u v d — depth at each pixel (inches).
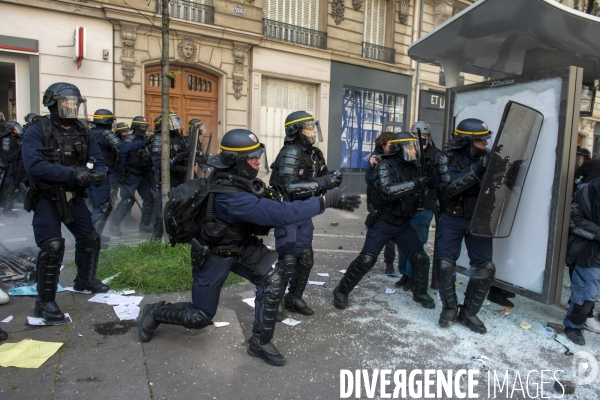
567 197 140.3
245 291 173.2
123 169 257.1
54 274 132.4
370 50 566.3
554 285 143.6
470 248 146.1
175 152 224.1
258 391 105.3
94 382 104.7
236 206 105.7
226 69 450.0
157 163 220.4
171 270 177.2
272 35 483.5
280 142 507.8
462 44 199.0
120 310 145.0
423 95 612.1
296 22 506.3
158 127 225.3
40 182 129.6
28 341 120.0
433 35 190.4
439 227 148.7
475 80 661.3
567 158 138.9
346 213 407.2
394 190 141.6
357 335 139.2
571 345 137.7
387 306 166.2
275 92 497.4
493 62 225.1
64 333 128.2
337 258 235.6
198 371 112.4
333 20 526.0
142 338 125.2
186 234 113.9
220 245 114.0
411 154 147.3
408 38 596.1
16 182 287.3
